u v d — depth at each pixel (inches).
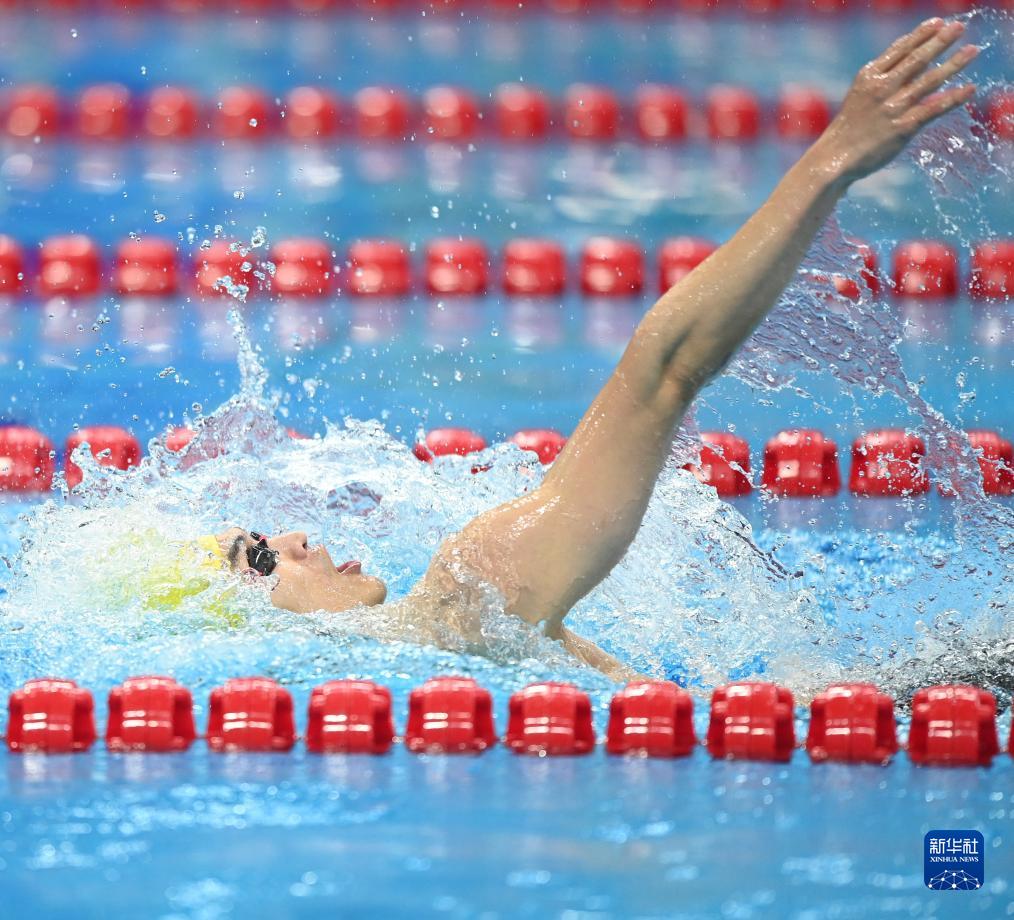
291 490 587.5
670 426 418.6
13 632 440.8
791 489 717.9
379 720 391.5
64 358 845.8
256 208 1056.2
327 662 426.3
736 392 799.1
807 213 402.0
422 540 581.0
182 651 429.1
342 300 965.8
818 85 1251.2
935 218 1011.9
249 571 446.0
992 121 692.1
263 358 860.6
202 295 952.3
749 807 337.7
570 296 989.2
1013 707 416.8
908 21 1400.1
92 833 320.5
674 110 1213.1
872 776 363.9
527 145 1202.6
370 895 283.9
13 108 1165.1
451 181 1129.4
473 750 387.5
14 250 957.8
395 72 1282.0
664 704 388.5
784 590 526.6
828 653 495.2
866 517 680.4
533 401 810.2
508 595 421.7
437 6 1460.4
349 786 354.3
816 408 783.7
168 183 1094.4
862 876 293.7
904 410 776.3
